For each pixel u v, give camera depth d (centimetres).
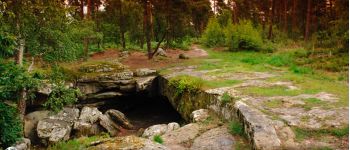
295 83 1564
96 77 2064
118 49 3569
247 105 1159
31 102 1722
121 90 2122
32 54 1511
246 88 1458
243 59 2548
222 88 1484
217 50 3612
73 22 1625
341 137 916
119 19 3716
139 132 1634
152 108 2275
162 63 2633
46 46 1513
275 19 4784
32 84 1318
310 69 2006
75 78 2031
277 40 3769
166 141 1052
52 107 1498
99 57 3058
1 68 1167
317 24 4519
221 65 2300
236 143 988
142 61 2753
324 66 2041
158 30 4006
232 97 1291
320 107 1141
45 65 1609
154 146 848
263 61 2448
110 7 3778
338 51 2498
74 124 1586
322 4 4569
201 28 6028
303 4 4609
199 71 2084
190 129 1127
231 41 3400
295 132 957
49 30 1483
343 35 2714
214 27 4094
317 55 2538
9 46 1162
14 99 1329
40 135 1492
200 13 4653
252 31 3369
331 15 4294
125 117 1886
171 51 3500
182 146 1007
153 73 2264
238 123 1087
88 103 2066
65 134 1518
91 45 3438
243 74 1869
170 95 1886
